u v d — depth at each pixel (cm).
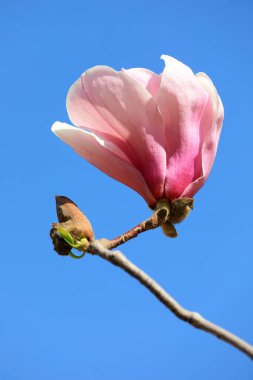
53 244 93
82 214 93
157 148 97
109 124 98
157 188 97
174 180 97
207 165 97
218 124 98
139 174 98
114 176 98
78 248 92
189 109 97
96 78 97
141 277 86
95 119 98
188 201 97
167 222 97
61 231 92
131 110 97
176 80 97
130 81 96
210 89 98
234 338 84
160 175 97
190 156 97
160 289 86
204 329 85
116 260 86
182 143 97
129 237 94
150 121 97
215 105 98
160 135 97
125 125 97
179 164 97
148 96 96
